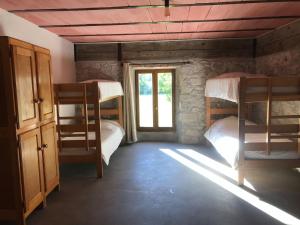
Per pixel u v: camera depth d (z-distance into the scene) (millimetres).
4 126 2264
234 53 5242
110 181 3533
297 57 3666
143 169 3990
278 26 4137
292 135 3109
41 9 3037
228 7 3049
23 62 2365
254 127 3160
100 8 3014
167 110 5781
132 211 2695
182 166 4090
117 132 4820
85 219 2553
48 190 2895
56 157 3139
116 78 5516
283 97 3090
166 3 2689
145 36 4855
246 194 3031
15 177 2305
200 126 5465
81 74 5543
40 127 2705
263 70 4867
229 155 3490
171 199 2951
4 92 2227
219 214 2596
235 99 3205
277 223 2410
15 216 2361
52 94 3023
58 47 4660
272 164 3189
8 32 3143
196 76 5367
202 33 4660
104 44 5449
